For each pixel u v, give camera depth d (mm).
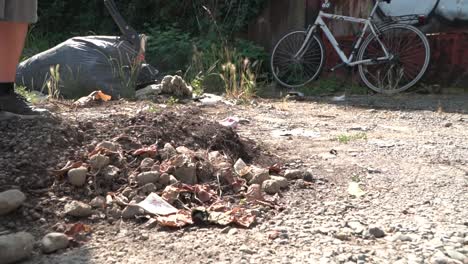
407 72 8391
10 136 2885
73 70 6188
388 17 8602
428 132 5023
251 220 2451
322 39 9250
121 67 6285
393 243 2291
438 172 3453
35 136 2859
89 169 2693
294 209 2674
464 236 2377
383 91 8125
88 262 2041
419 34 7980
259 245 2229
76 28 11281
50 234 2158
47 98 5816
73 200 2518
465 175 3391
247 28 10172
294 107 6555
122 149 2924
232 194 2789
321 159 3709
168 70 9211
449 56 8406
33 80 6352
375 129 5129
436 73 8500
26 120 3100
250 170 3012
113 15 6676
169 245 2205
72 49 6270
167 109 4773
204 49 9000
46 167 2648
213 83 7664
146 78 6777
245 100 6730
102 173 2693
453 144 4422
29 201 2443
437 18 8438
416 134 4895
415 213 2662
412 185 3133
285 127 5043
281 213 2611
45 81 6266
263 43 10070
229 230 2369
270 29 9992
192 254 2129
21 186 2508
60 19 11328
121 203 2525
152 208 2486
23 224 2322
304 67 9008
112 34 10828
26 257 2051
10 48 3299
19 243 2027
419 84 8375
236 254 2135
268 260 2088
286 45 9062
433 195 2951
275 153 3805
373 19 8680
